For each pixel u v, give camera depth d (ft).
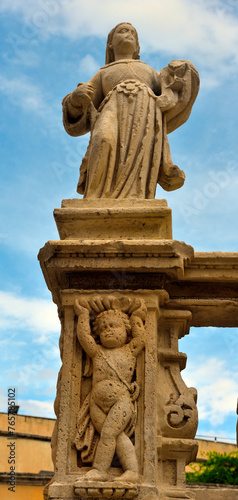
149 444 11.20
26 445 32.91
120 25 16.03
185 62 14.76
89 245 12.19
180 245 12.30
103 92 15.25
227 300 13.05
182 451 11.74
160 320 12.86
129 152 13.66
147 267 12.23
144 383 11.63
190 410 12.03
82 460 11.25
